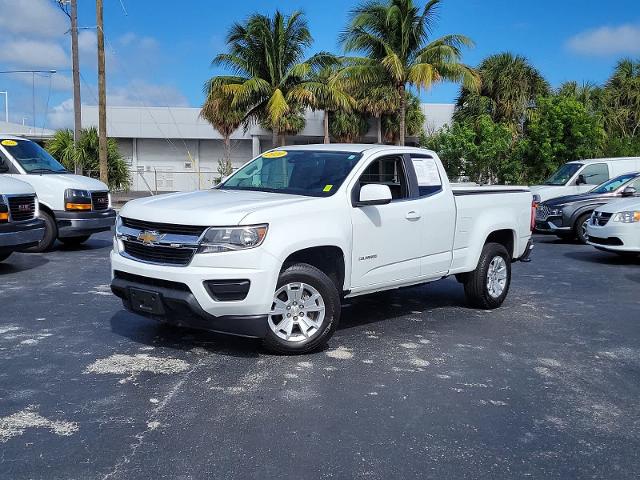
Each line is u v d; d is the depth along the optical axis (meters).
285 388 4.90
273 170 6.72
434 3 26.20
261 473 3.58
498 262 7.98
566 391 5.05
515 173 26.52
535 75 33.41
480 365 5.64
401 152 6.93
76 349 5.78
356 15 26.91
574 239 16.03
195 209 5.40
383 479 3.55
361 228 6.12
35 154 12.58
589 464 3.81
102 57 23.44
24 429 4.08
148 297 5.39
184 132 40.97
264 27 28.62
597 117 26.77
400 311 7.74
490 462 3.79
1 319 6.84
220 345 5.96
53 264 10.59
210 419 4.29
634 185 15.01
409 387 5.01
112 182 27.95
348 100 29.98
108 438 3.97
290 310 5.63
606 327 7.16
